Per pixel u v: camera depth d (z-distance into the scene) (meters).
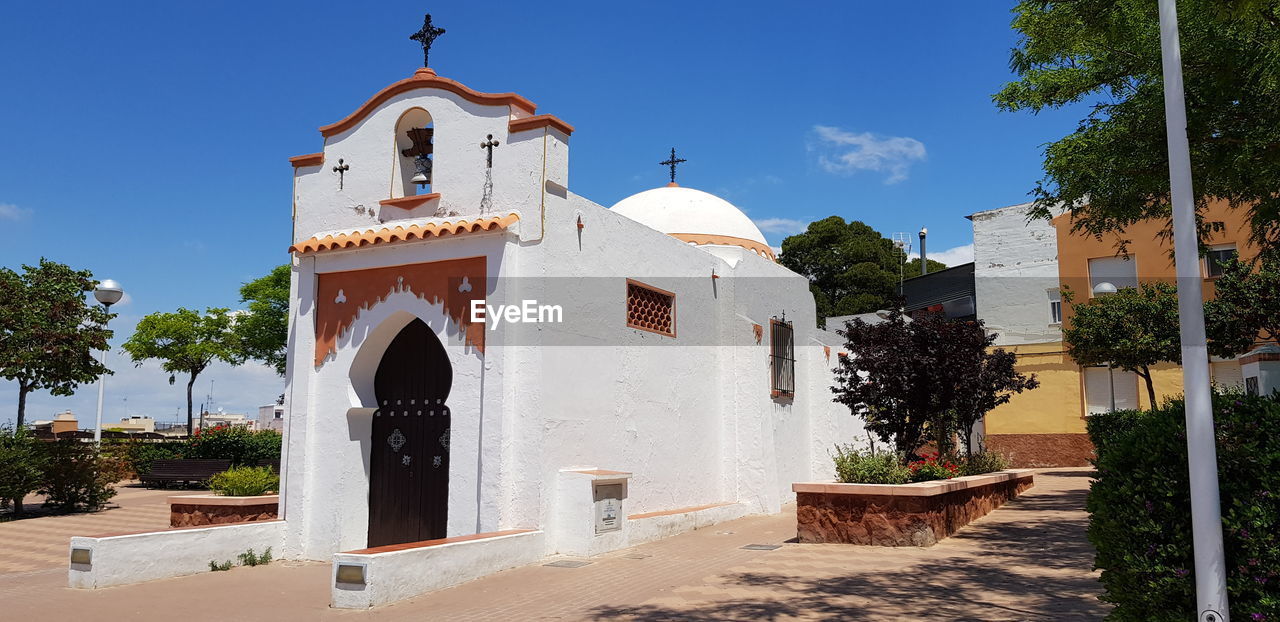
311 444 11.67
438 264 11.17
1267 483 4.86
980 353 14.79
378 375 12.05
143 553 9.80
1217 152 8.75
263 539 11.27
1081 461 24.47
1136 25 9.38
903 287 33.44
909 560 9.90
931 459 14.24
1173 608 5.12
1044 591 8.08
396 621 7.70
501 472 10.34
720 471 15.25
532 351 10.70
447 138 11.55
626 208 17.94
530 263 10.77
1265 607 4.70
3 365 18.39
